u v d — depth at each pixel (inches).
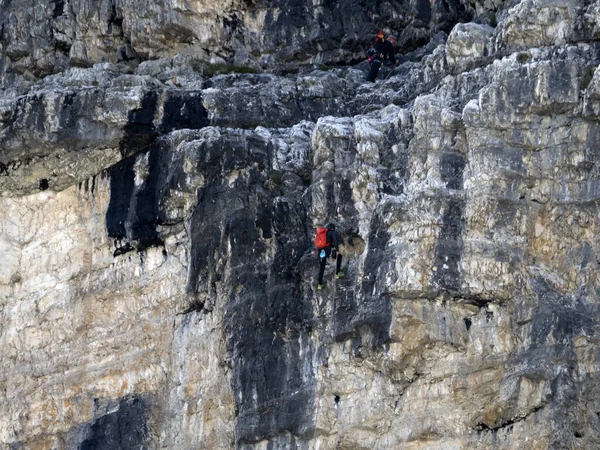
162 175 2001.7
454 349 1774.1
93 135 2042.3
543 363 1749.5
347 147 1893.5
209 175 1937.7
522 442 1754.4
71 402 2065.7
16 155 2091.5
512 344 1765.5
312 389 1839.3
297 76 2170.3
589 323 1743.4
